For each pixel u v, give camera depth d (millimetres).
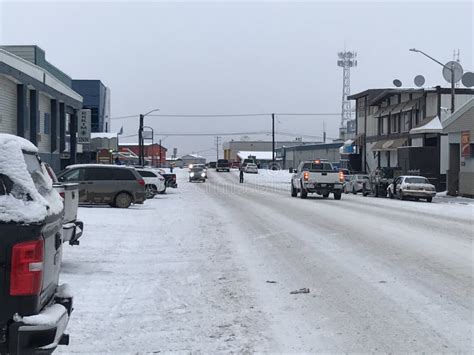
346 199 35875
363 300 8664
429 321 7520
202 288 9602
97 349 6473
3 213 4715
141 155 71000
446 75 43750
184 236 16281
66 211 11086
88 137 50812
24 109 31875
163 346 6582
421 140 51375
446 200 37688
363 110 69750
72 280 10133
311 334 6996
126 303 8586
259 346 6551
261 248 13961
